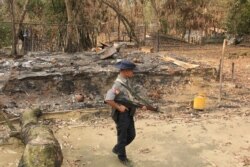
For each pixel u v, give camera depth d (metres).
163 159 6.36
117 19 23.33
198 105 8.86
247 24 23.20
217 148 6.83
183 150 6.73
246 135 7.46
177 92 10.39
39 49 18.77
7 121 6.98
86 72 10.25
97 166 6.07
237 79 12.36
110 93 5.86
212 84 11.05
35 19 21.77
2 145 6.70
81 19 19.48
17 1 21.22
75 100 9.30
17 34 16.77
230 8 23.52
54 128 7.59
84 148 6.74
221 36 24.34
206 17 24.42
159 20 24.19
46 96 9.56
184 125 7.91
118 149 6.12
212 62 16.11
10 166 6.01
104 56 12.64
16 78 9.75
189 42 23.02
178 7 24.36
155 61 12.50
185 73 11.11
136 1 23.41
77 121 8.05
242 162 6.26
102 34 22.91
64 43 18.08
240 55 18.47
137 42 20.27
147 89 10.39
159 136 7.32
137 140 7.11
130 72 5.94
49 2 21.50
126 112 5.96
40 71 10.60
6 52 16.33
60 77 10.02
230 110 8.98
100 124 7.88
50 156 5.47
